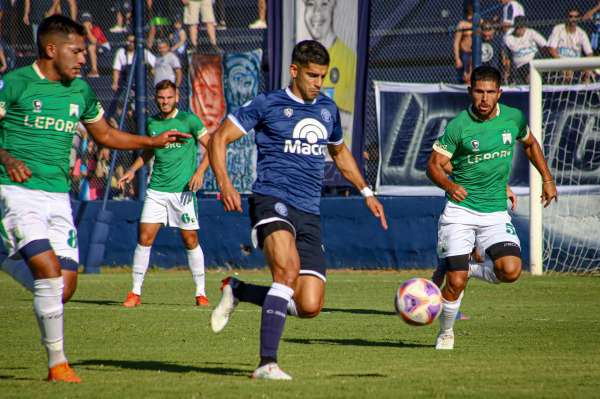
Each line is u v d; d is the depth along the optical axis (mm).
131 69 59562
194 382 17766
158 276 55812
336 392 16312
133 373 19406
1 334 28000
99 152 62250
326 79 55281
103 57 65062
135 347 24609
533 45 55562
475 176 26312
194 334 27719
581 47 55969
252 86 58219
